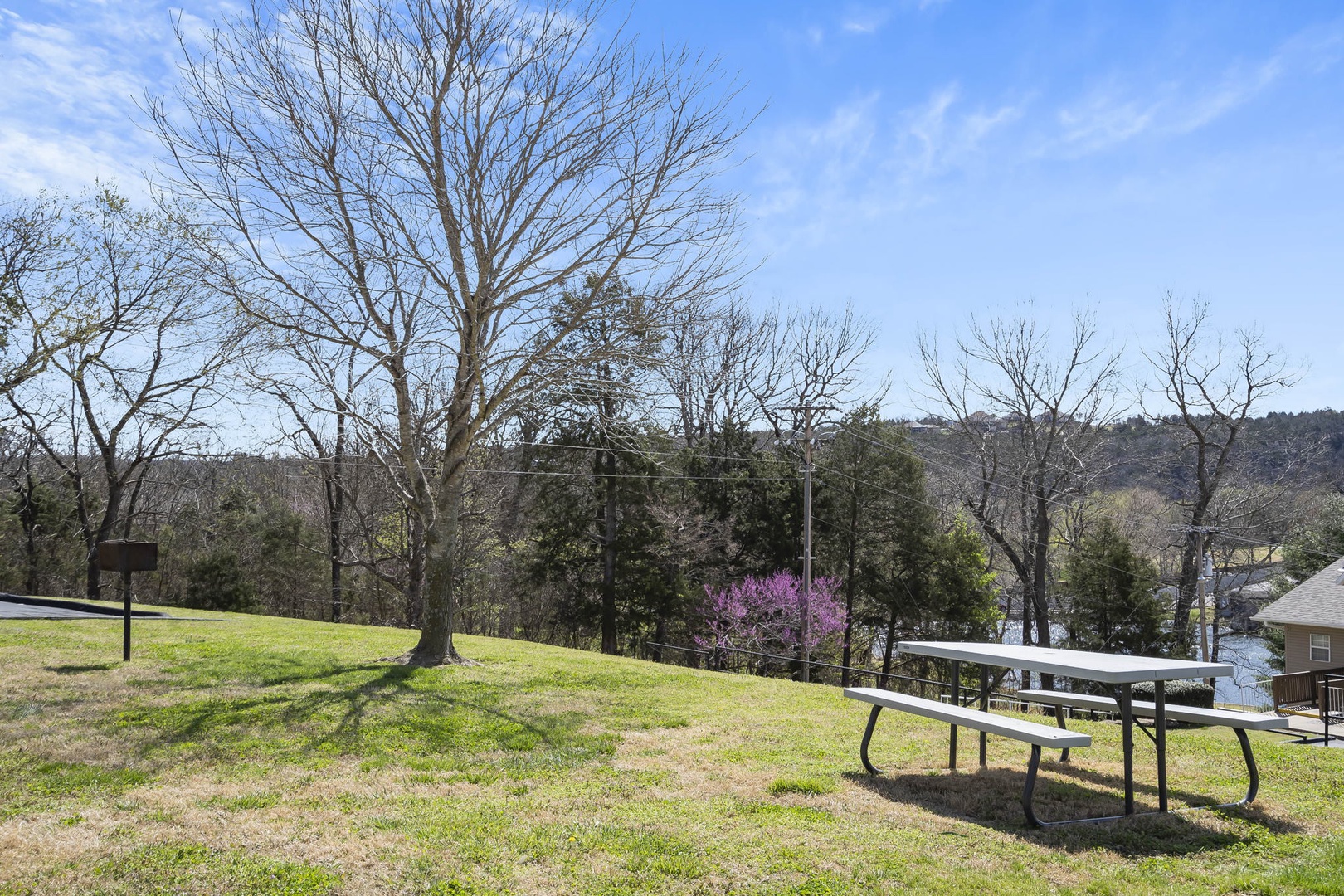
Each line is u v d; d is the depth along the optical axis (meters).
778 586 28.23
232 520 32.94
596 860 4.83
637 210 11.62
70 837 5.04
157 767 6.70
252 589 30.84
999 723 6.08
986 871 4.76
